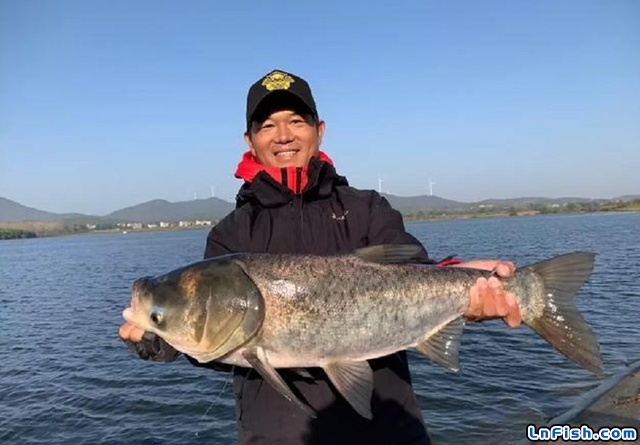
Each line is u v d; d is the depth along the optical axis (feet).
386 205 14.48
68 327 73.31
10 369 51.98
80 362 53.42
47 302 100.32
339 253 13.10
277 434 12.14
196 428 35.17
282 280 12.46
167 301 12.16
